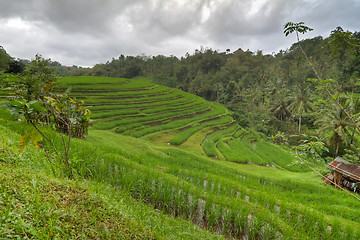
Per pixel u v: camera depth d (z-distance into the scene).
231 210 6.30
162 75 111.31
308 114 44.31
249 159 26.62
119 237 2.92
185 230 4.41
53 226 2.32
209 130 36.97
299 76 68.00
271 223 5.88
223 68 103.31
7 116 11.20
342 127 22.83
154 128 30.31
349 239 6.22
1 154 4.03
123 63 130.75
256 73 93.31
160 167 11.91
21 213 2.39
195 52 119.06
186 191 6.84
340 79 54.31
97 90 43.19
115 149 11.98
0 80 14.98
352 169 15.70
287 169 28.69
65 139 8.65
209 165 18.05
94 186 4.53
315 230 6.15
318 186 15.96
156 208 6.14
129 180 6.55
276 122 54.59
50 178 3.74
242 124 50.44
